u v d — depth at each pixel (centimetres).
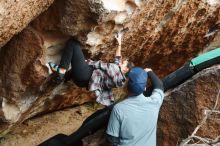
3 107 645
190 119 640
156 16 659
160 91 580
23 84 624
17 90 629
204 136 632
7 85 628
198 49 808
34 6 523
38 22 586
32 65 604
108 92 600
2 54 611
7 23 500
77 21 575
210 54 653
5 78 623
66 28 582
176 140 650
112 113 555
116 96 851
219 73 629
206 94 634
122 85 594
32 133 768
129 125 550
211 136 629
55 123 793
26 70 610
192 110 639
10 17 496
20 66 608
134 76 547
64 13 571
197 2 689
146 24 661
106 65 593
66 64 594
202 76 636
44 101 714
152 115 558
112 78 589
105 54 662
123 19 603
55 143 659
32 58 600
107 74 590
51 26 585
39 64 604
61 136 673
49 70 612
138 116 550
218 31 807
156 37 710
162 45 746
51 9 574
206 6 707
